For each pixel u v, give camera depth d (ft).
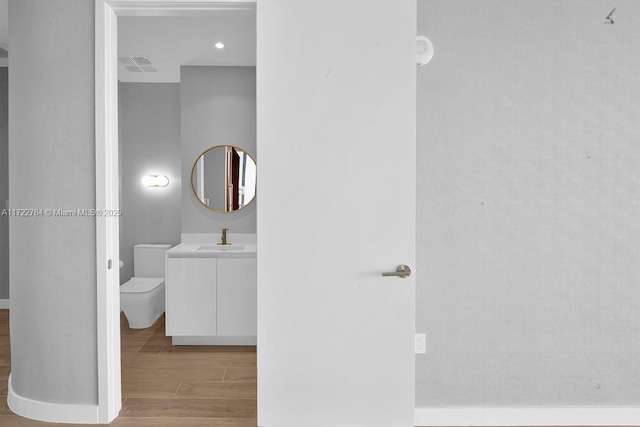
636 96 6.70
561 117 6.70
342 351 6.41
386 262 6.34
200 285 10.39
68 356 6.78
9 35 7.02
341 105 6.25
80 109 6.63
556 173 6.72
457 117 6.66
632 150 6.72
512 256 6.75
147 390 8.02
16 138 6.93
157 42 10.27
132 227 14.01
